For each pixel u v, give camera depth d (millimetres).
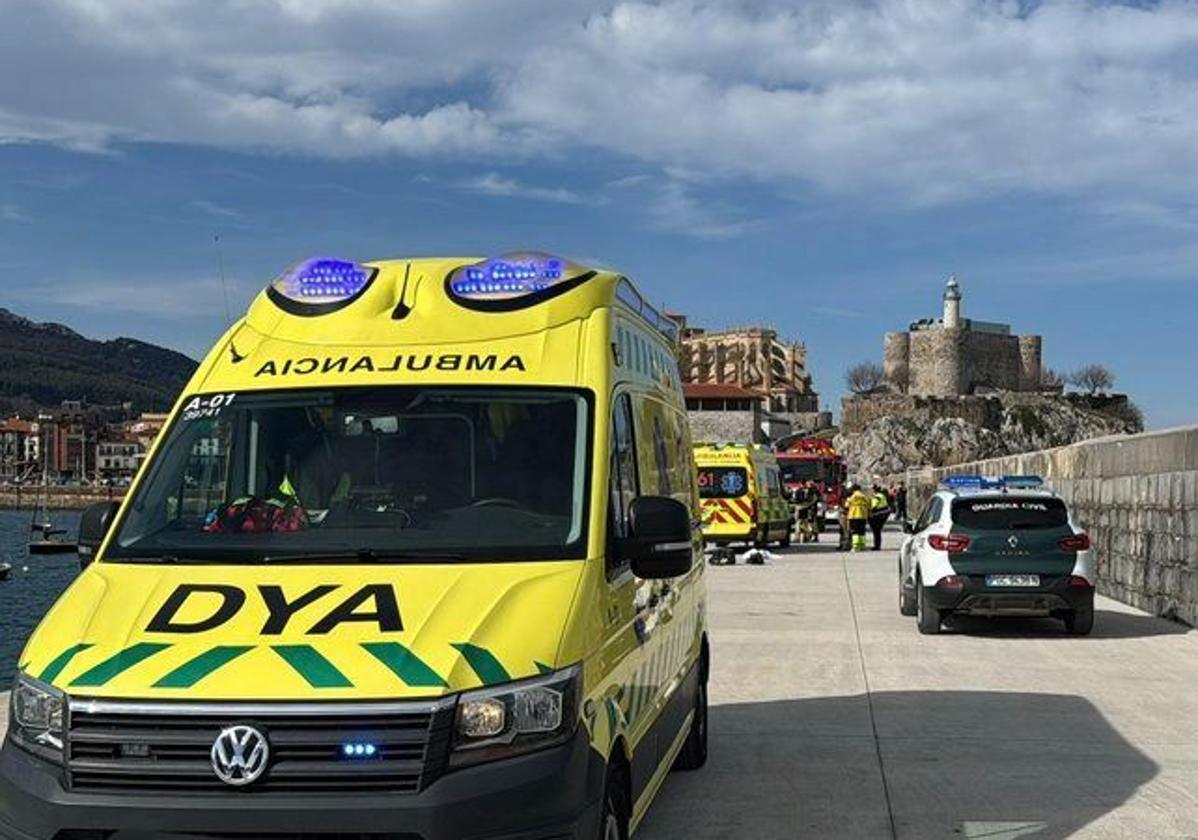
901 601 17781
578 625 4738
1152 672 12648
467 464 5520
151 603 4789
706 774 8445
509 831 4270
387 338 5992
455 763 4262
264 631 4531
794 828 7211
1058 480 24641
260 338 6141
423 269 6270
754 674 12484
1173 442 17266
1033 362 185750
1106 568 20719
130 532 5465
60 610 4945
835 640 15023
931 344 176750
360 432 5668
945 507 15797
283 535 5336
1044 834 7098
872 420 166375
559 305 6023
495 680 4383
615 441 5723
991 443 163000
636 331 6801
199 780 4227
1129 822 7316
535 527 5270
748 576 24797
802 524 40344
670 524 5293
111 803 4230
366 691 4254
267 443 5711
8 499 176250
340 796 4191
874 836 7062
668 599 6789
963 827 7230
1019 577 15070
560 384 5734
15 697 4621
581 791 4496
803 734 9664
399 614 4605
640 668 5758
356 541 5266
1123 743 9352
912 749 9156
